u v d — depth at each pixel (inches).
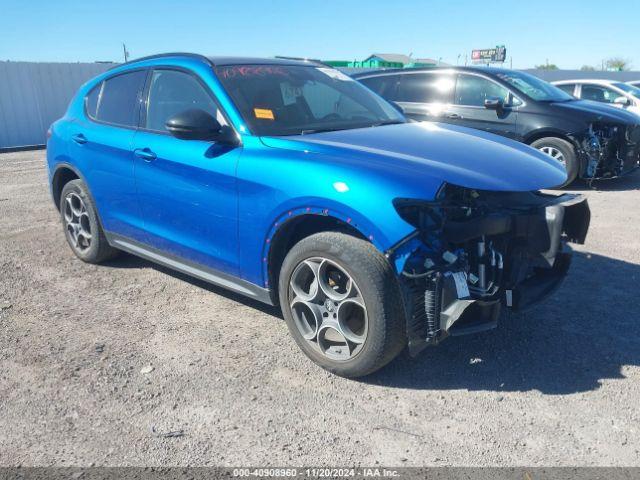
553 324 145.3
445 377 121.3
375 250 110.0
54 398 114.5
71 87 639.1
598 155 307.4
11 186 346.0
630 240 218.8
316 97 156.3
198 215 141.1
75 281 179.3
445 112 342.6
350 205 108.8
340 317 117.0
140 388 117.9
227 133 134.3
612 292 166.1
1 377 122.2
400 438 101.5
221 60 153.2
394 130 145.3
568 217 132.6
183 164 140.9
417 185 106.5
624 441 100.0
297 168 118.2
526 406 110.7
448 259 107.3
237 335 141.3
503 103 324.2
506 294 118.6
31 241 223.5
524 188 112.5
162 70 159.2
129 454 97.9
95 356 131.0
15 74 595.5
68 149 184.1
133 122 163.3
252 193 125.5
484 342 136.1
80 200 185.9
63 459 96.6
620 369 123.8
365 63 943.0
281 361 128.6
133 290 171.2
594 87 527.2
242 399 113.9
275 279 131.6
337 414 108.7
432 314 106.9
